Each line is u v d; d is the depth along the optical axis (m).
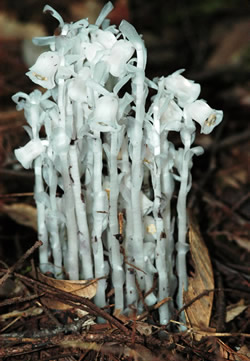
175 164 0.53
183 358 0.51
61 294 0.52
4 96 0.91
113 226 0.51
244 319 0.57
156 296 0.54
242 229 0.68
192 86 0.50
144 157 0.51
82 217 0.52
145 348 0.51
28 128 0.53
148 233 0.53
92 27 0.50
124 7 1.12
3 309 0.56
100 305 0.53
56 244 0.53
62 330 0.52
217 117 0.50
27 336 0.52
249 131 0.83
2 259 0.60
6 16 1.17
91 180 0.52
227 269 0.62
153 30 1.33
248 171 0.79
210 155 0.82
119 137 0.49
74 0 1.19
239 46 1.13
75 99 0.49
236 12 1.31
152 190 0.56
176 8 1.33
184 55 1.22
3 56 1.06
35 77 0.48
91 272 0.53
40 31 1.13
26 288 0.57
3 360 0.52
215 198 0.73
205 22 1.33
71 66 0.49
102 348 0.51
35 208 0.65
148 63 1.16
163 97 0.50
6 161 0.74
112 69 0.48
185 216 0.53
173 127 0.50
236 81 1.07
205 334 0.53
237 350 0.54
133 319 0.52
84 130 0.50
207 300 0.55
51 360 0.52
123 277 0.52
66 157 0.50
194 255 0.55
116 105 0.48
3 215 0.68
